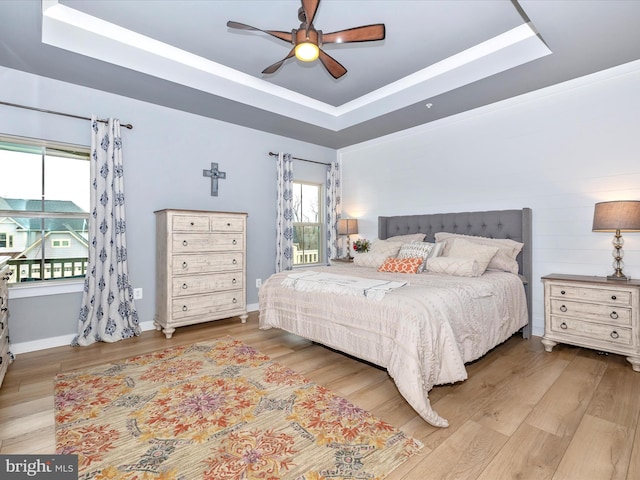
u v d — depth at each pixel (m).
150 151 3.70
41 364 2.70
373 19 2.61
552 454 1.58
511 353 2.91
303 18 2.28
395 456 1.58
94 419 1.90
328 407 2.02
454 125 4.08
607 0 2.00
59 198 3.21
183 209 3.65
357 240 5.10
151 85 3.23
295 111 4.17
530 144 3.45
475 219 3.83
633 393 2.15
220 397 2.15
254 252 4.64
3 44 2.53
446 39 2.89
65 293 3.18
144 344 3.19
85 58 2.73
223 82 3.51
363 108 4.26
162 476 1.46
